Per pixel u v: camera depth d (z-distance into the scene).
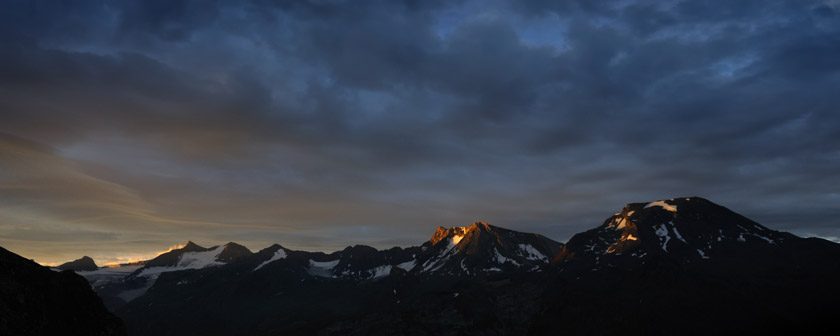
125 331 191.00
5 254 174.12
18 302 156.88
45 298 169.25
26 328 150.00
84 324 173.75
